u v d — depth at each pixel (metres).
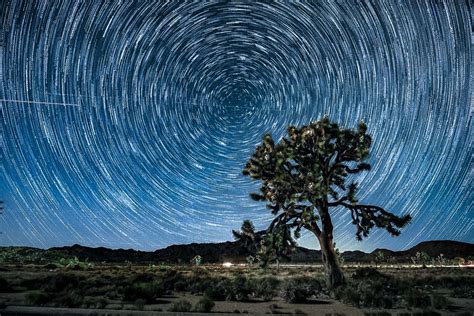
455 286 21.05
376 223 21.06
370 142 21.09
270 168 21.16
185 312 11.96
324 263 19.91
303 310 12.88
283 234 21.22
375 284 17.94
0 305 12.45
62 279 21.88
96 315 11.08
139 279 25.62
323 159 20.67
